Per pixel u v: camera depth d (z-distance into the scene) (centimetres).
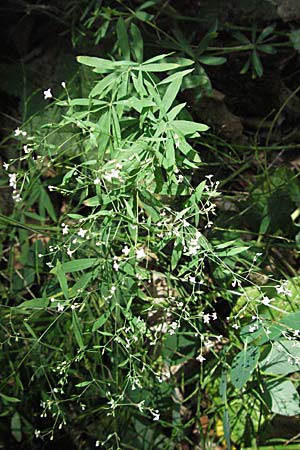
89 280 55
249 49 74
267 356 58
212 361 66
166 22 74
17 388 67
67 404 70
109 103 54
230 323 65
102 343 68
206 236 68
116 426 66
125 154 52
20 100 77
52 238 64
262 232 67
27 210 70
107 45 74
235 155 75
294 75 77
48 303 57
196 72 67
